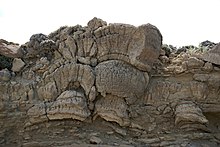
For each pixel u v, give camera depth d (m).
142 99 12.71
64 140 12.21
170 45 14.09
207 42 13.95
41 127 12.18
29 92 12.23
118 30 12.40
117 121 12.19
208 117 13.01
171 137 12.39
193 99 12.59
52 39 13.03
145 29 12.17
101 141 12.25
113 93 12.12
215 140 12.77
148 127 12.52
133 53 12.29
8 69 12.67
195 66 12.65
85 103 12.14
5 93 12.05
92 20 12.77
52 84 12.27
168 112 12.59
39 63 12.66
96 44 12.54
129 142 12.37
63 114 11.93
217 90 12.66
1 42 12.89
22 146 12.09
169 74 12.91
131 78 12.18
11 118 11.96
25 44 13.10
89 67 12.27
